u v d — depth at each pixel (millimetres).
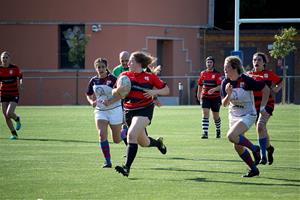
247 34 128625
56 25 122062
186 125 70438
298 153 46812
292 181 34688
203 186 33250
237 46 89438
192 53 130375
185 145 51906
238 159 43375
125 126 43906
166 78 122750
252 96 35688
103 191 31953
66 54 122938
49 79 121312
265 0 135375
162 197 30469
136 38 121688
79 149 48781
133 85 36250
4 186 33281
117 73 46594
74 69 121625
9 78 55844
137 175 36688
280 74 128250
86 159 43250
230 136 35094
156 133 61781
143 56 36281
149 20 123250
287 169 38969
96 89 39844
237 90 35219
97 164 40938
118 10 120500
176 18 127188
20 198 30312
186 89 126000
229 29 139625
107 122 39875
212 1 133750
